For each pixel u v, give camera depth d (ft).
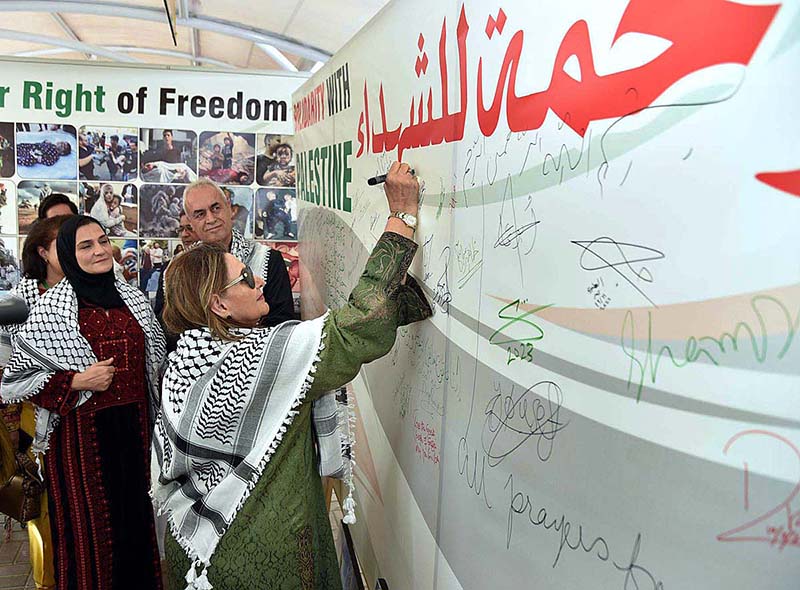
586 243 3.18
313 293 11.49
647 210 2.74
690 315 2.52
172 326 6.43
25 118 13.98
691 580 2.55
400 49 6.16
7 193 14.06
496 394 4.25
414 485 6.17
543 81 3.57
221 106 14.43
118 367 9.23
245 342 6.09
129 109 14.23
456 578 5.06
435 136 5.33
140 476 9.51
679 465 2.59
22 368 8.86
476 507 4.62
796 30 2.07
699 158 2.46
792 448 2.14
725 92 2.33
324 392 6.22
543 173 3.59
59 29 24.80
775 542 2.20
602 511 3.12
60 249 9.05
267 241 14.82
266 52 23.50
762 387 2.22
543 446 3.65
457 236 4.91
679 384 2.58
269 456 6.09
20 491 9.62
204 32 24.90
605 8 3.01
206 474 6.43
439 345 5.39
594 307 3.13
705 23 2.42
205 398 6.13
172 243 14.62
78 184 14.25
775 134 2.14
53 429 9.07
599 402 3.11
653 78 2.70
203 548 6.25
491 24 4.22
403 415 6.54
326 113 9.80
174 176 14.47
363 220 7.66
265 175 14.70
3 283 14.19
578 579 3.33
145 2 19.54
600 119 3.06
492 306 4.28
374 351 5.91
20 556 12.60
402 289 5.92
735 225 2.30
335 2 16.17
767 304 2.19
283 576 6.22
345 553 9.64
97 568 9.20
